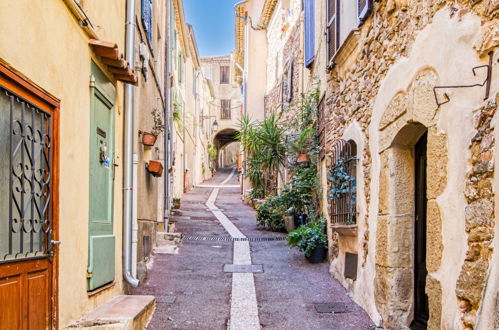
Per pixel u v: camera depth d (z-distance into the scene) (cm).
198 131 2859
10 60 246
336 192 591
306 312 493
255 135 1222
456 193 292
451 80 301
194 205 1709
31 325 281
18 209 264
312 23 927
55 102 311
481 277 258
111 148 466
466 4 286
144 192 673
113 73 462
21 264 268
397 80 402
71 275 346
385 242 427
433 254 324
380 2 449
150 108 774
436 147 322
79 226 364
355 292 528
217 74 3878
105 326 340
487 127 255
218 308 506
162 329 439
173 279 620
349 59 575
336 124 654
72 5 329
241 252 801
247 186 1877
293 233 745
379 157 453
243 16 1947
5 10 240
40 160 294
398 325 413
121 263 505
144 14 673
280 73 1517
